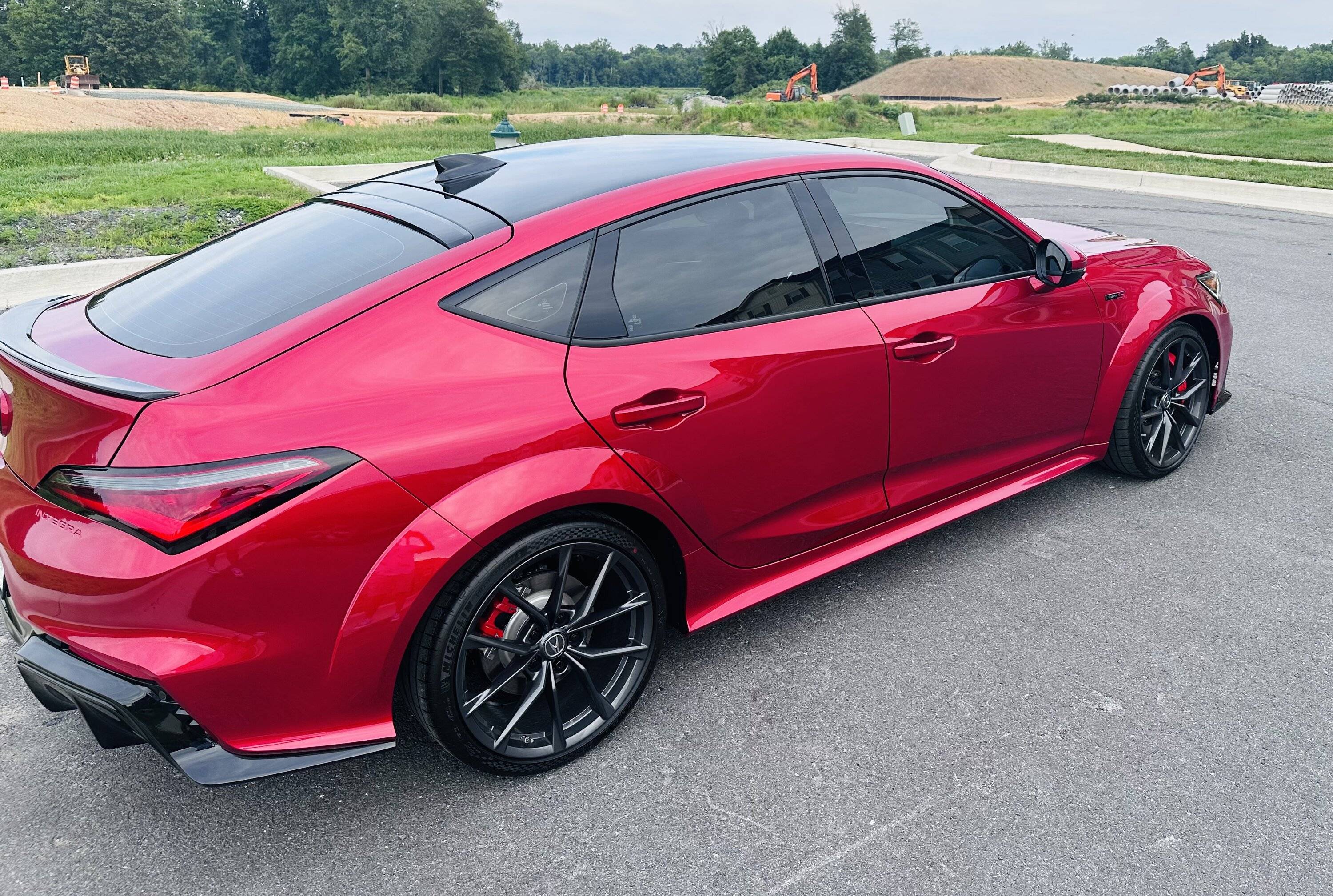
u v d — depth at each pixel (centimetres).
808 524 283
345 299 207
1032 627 299
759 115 3803
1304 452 436
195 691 183
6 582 205
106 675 184
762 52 13225
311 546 186
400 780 235
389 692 205
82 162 1833
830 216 280
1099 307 354
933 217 308
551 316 223
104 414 182
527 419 211
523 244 224
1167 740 246
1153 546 350
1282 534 358
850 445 281
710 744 247
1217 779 231
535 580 228
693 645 292
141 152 1994
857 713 258
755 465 258
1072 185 1461
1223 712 257
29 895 197
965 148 2178
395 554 194
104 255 789
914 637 294
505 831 217
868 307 281
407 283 211
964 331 303
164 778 236
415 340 205
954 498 330
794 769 237
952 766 237
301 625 189
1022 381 329
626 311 235
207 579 179
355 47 11500
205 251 268
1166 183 1408
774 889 199
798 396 262
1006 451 340
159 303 232
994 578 329
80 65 8519
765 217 266
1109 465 404
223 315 213
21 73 10938
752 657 285
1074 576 330
